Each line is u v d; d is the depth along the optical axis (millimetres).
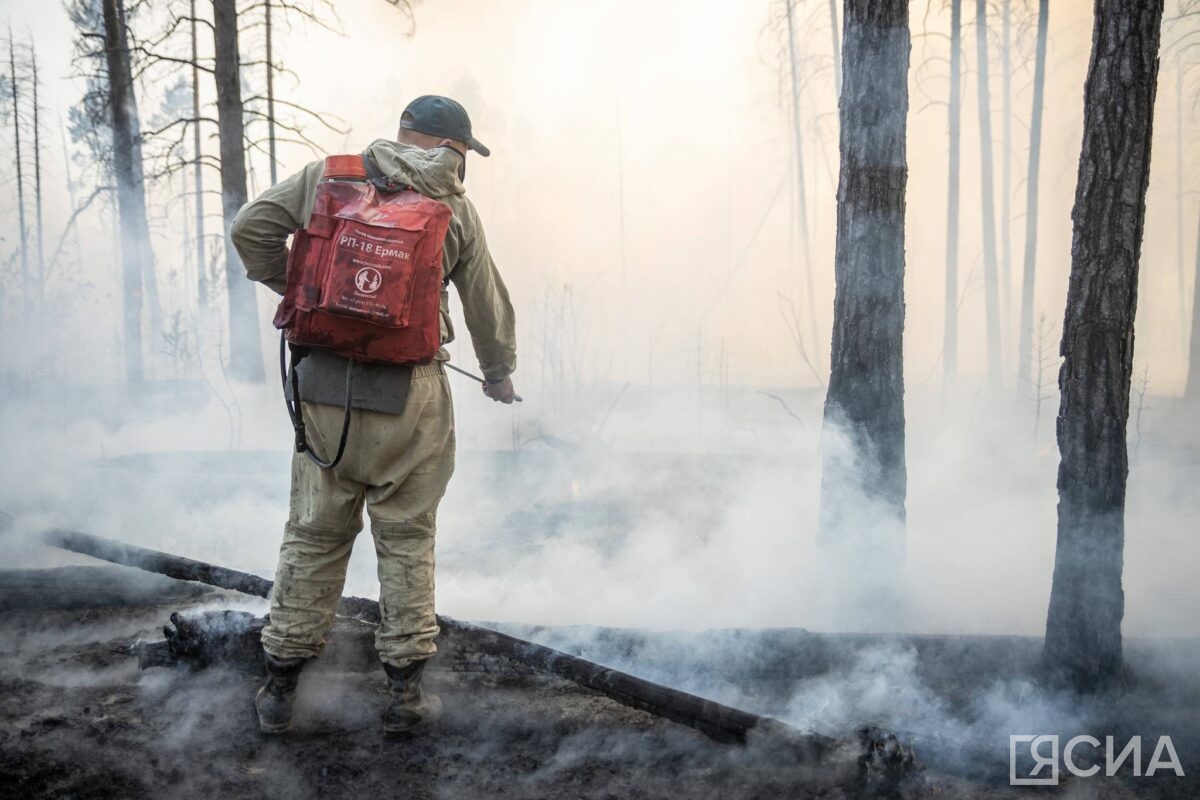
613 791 2471
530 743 2736
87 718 2797
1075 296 3004
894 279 3836
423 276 2557
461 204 2752
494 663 3176
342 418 2631
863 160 3795
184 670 3133
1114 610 2992
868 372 3859
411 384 2652
